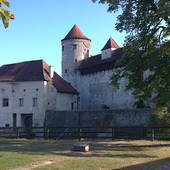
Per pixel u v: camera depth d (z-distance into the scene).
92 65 70.75
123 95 60.97
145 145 20.92
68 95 65.38
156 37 23.62
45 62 66.06
